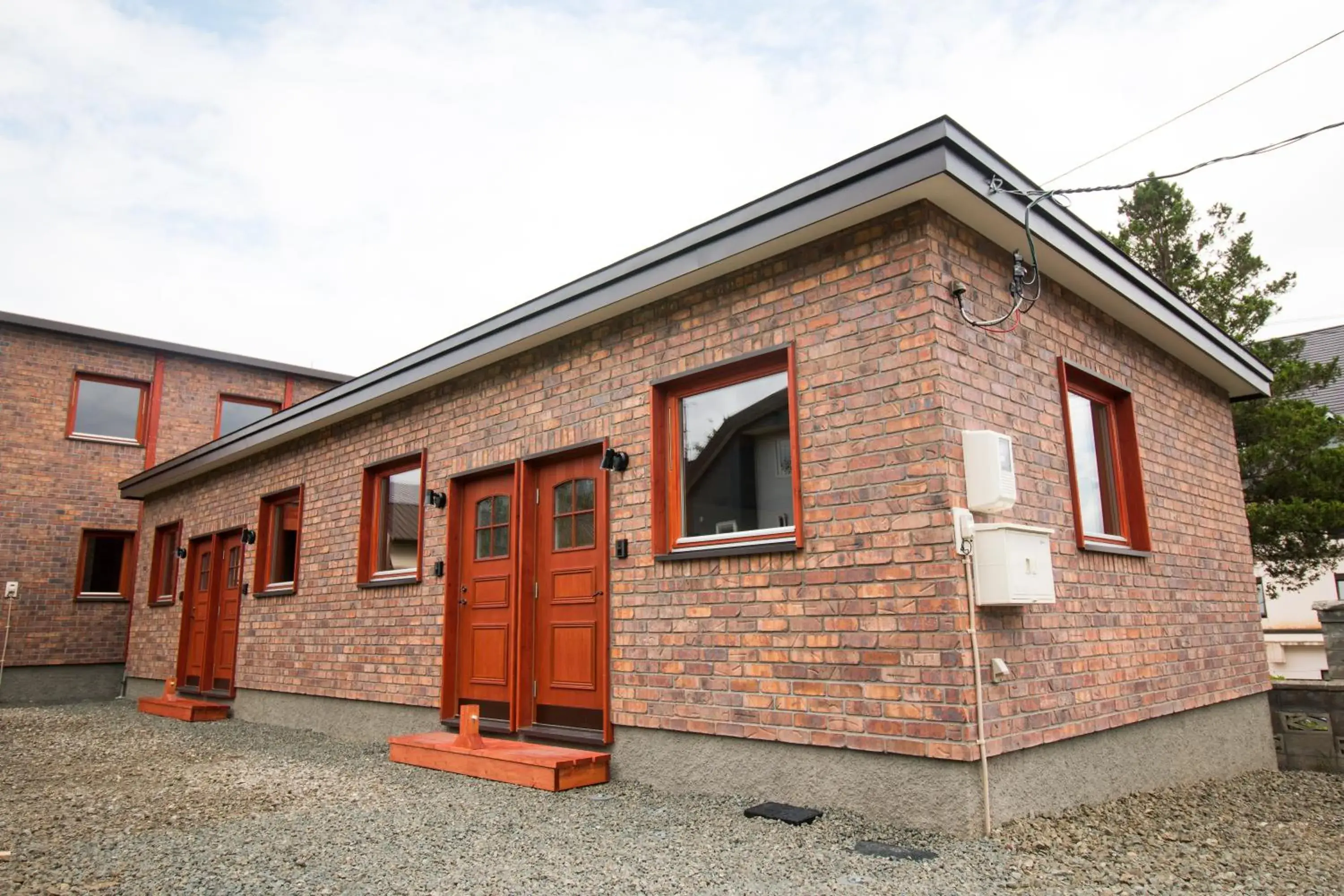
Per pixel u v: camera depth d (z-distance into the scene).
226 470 11.18
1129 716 5.36
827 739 4.50
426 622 7.44
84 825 4.56
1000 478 4.29
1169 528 6.42
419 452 7.82
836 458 4.70
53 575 14.10
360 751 7.13
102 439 14.77
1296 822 4.97
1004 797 4.24
